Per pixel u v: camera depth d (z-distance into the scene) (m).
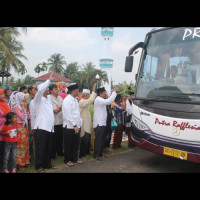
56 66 63.00
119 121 7.42
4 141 4.94
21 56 28.56
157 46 5.57
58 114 6.26
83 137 6.12
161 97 5.05
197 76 4.73
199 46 4.89
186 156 4.45
